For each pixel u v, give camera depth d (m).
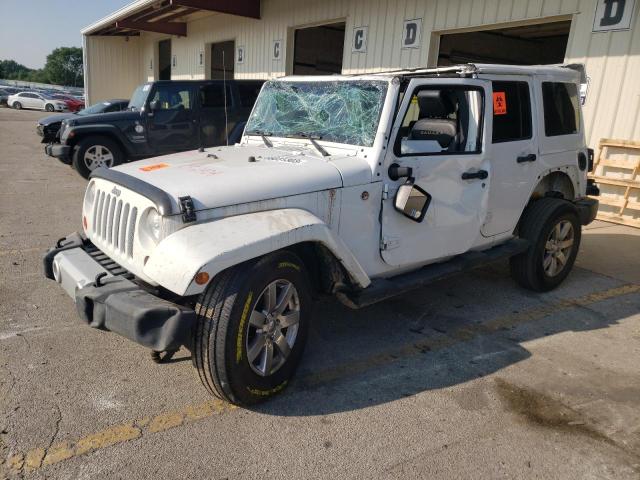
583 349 4.24
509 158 4.67
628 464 2.92
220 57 20.06
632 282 5.82
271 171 3.51
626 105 7.88
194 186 3.22
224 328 2.97
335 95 4.19
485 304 5.10
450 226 4.26
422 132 4.21
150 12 19.11
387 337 4.35
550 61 16.77
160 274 2.92
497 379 3.74
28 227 7.20
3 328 4.20
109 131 10.38
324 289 3.82
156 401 3.33
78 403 3.27
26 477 2.64
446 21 10.00
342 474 2.77
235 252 2.91
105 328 3.04
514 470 2.85
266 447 2.95
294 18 14.30
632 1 7.59
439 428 3.18
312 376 3.71
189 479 2.69
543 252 5.20
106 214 3.53
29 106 41.56
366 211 3.75
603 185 8.54
